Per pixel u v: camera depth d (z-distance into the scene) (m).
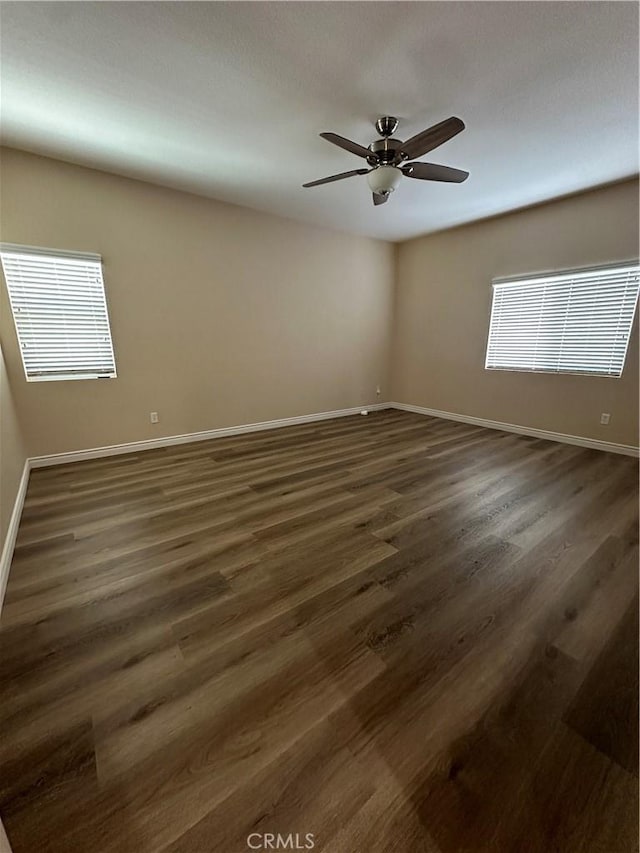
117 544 2.18
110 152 2.90
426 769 1.06
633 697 1.28
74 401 3.45
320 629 1.57
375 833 0.93
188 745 1.12
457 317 5.12
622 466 3.45
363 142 2.70
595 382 3.92
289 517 2.50
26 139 2.71
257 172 3.24
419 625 1.59
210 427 4.34
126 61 1.90
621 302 3.65
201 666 1.40
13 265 3.01
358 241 5.25
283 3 1.57
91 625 1.59
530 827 0.94
